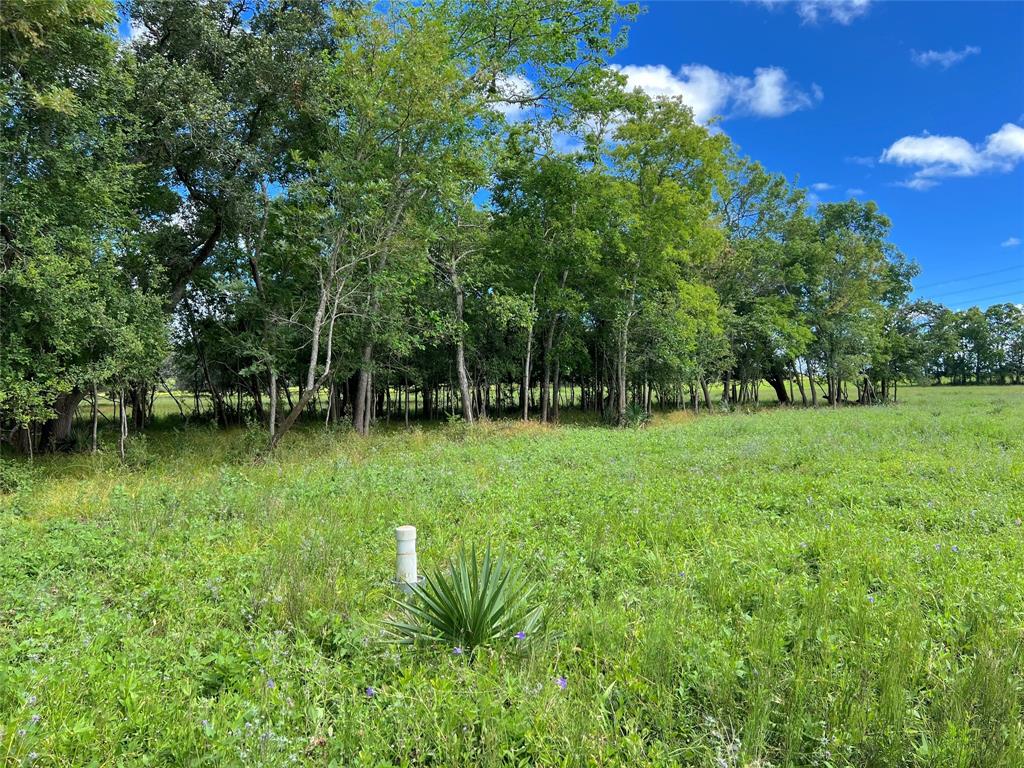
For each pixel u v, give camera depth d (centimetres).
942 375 8544
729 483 924
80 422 2020
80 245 1059
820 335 4006
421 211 1631
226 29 1502
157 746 275
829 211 4450
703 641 378
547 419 2645
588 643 385
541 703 305
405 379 2744
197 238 1803
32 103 1022
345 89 1383
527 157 2272
